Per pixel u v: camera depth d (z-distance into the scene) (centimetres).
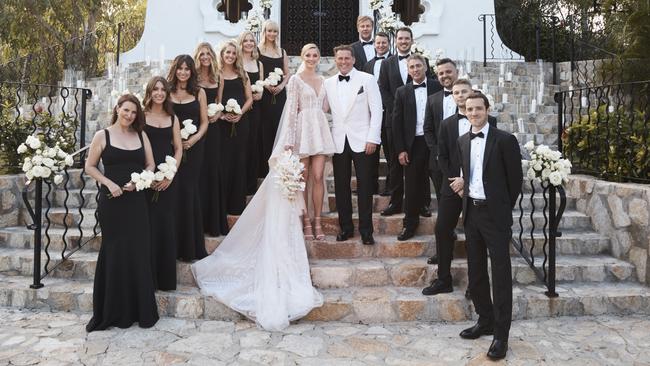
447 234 419
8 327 398
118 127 412
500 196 358
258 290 423
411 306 417
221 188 512
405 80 541
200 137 463
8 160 588
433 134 456
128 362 342
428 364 342
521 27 1334
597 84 900
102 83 1010
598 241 512
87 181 597
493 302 374
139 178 392
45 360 344
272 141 595
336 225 521
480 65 1027
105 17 1612
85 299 434
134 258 402
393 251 488
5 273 486
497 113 826
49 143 606
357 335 388
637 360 348
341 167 485
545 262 443
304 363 343
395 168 534
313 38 1211
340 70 485
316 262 473
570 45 1114
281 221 436
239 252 463
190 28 1128
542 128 816
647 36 834
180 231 464
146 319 400
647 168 511
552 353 358
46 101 956
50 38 1448
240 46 560
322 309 417
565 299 431
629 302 435
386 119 537
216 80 504
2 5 1334
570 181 583
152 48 1130
